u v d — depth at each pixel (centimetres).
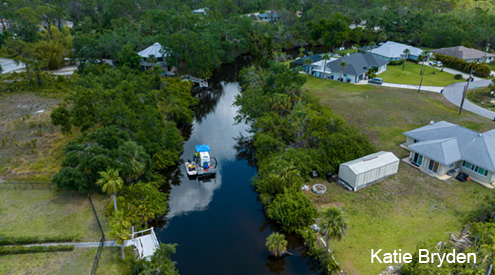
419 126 6912
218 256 3850
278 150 5522
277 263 3728
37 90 8406
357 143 5491
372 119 7288
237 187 5300
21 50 11006
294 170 4650
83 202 4394
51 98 7925
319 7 18112
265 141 5497
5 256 3459
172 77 10200
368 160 4969
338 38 14125
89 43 10281
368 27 16175
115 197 4059
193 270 3644
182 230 4306
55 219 4044
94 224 4000
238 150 6512
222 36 13912
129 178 4650
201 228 4347
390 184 4953
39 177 4828
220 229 4328
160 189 5234
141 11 18800
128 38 11306
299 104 6469
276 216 4191
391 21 15825
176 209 4750
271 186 4694
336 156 5266
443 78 10250
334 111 7744
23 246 3547
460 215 4247
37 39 11762
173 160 5797
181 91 8444
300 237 4097
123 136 5019
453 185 4884
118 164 4431
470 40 13688
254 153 6372
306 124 5866
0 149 5494
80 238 3769
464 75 10569
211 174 5591
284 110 6988
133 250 3703
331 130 5778
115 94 5762
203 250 3947
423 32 14500
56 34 11538
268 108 6794
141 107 5750
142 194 4428
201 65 10319
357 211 4362
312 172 5166
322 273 3572
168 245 3422
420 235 3922
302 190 4828
